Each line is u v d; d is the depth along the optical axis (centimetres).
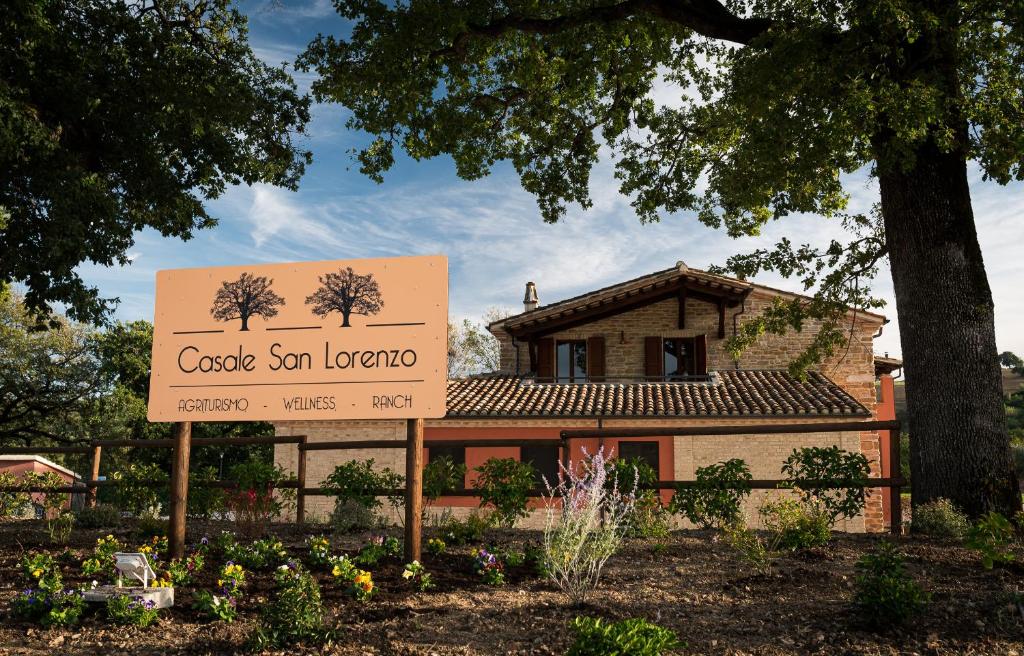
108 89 1625
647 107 1733
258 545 723
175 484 710
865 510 1820
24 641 497
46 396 3092
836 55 1002
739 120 1430
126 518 1031
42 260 1572
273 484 1010
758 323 1494
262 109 1847
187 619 539
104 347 3247
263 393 714
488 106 1709
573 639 479
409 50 1409
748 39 1224
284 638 483
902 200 1020
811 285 1372
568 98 1697
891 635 472
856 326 2136
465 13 1334
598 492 692
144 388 3566
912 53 1034
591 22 1441
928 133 1004
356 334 702
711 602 568
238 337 728
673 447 1738
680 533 863
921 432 973
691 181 1702
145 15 1722
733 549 748
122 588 561
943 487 941
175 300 748
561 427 1753
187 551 748
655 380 2170
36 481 1095
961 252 986
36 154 1490
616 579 643
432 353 684
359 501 982
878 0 925
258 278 733
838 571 648
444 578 643
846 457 873
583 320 2231
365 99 1623
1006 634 466
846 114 988
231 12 1845
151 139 1723
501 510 943
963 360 955
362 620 528
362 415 691
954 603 529
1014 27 1002
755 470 1709
